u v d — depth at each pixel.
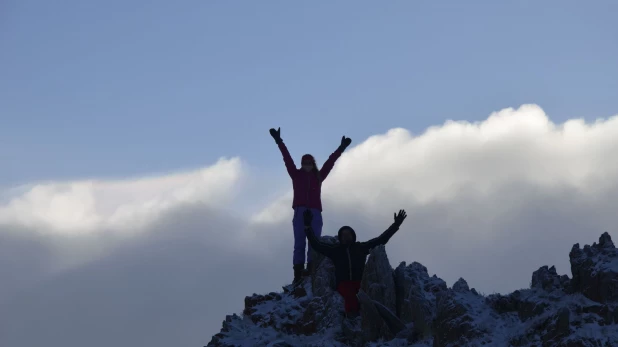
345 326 14.74
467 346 12.23
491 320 12.64
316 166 18.02
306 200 17.73
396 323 14.22
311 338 15.18
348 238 15.85
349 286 15.36
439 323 13.16
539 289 12.98
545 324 11.81
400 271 15.38
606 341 10.67
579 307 11.82
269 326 16.56
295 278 17.78
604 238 12.63
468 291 13.98
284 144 18.17
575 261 12.55
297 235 17.77
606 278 11.78
